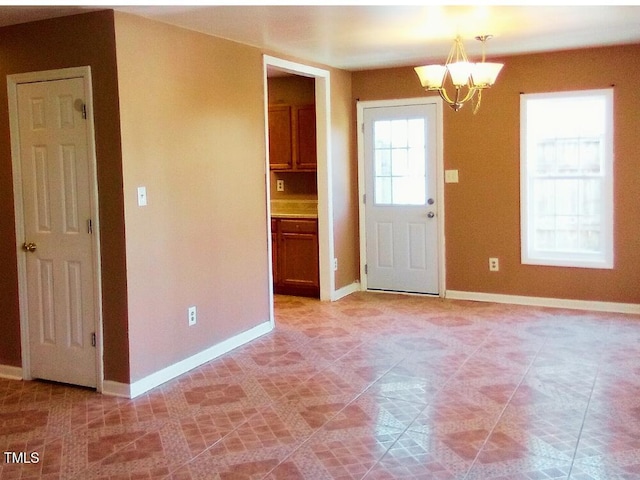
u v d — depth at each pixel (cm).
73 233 407
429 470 292
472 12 415
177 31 429
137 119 396
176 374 435
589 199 596
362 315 589
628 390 385
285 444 324
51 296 420
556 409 359
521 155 607
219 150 475
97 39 383
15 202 423
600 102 583
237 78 493
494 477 284
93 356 409
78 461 311
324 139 631
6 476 296
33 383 427
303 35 473
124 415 368
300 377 425
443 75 425
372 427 342
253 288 521
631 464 293
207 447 323
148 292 410
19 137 417
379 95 663
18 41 409
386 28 457
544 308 602
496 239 628
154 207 412
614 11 422
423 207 658
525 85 599
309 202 699
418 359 456
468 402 373
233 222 494
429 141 646
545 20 445
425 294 668
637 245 571
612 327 529
